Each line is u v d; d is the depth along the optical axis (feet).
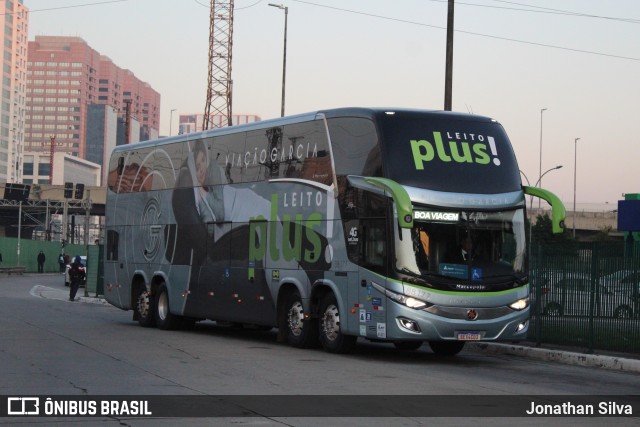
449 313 58.90
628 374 57.88
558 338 69.21
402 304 58.23
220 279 77.05
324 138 65.46
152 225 88.99
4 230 416.26
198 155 82.02
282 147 70.28
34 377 47.60
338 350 64.18
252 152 74.02
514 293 60.90
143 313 89.40
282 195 69.62
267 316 70.69
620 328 63.82
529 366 61.57
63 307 117.91
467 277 59.67
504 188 61.93
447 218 59.72
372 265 59.98
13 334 73.36
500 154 62.80
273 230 70.44
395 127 60.59
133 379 47.44
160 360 57.11
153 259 88.28
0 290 163.73
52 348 63.00
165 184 87.20
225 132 78.28
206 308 79.05
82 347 64.34
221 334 82.94
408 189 59.11
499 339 60.49
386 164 59.52
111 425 34.37
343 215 62.85
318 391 44.14
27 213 361.10
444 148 61.11
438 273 59.00
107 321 94.17
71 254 325.42
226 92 310.04
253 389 44.39
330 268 63.82
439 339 58.95
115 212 96.43
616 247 64.85
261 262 71.56
